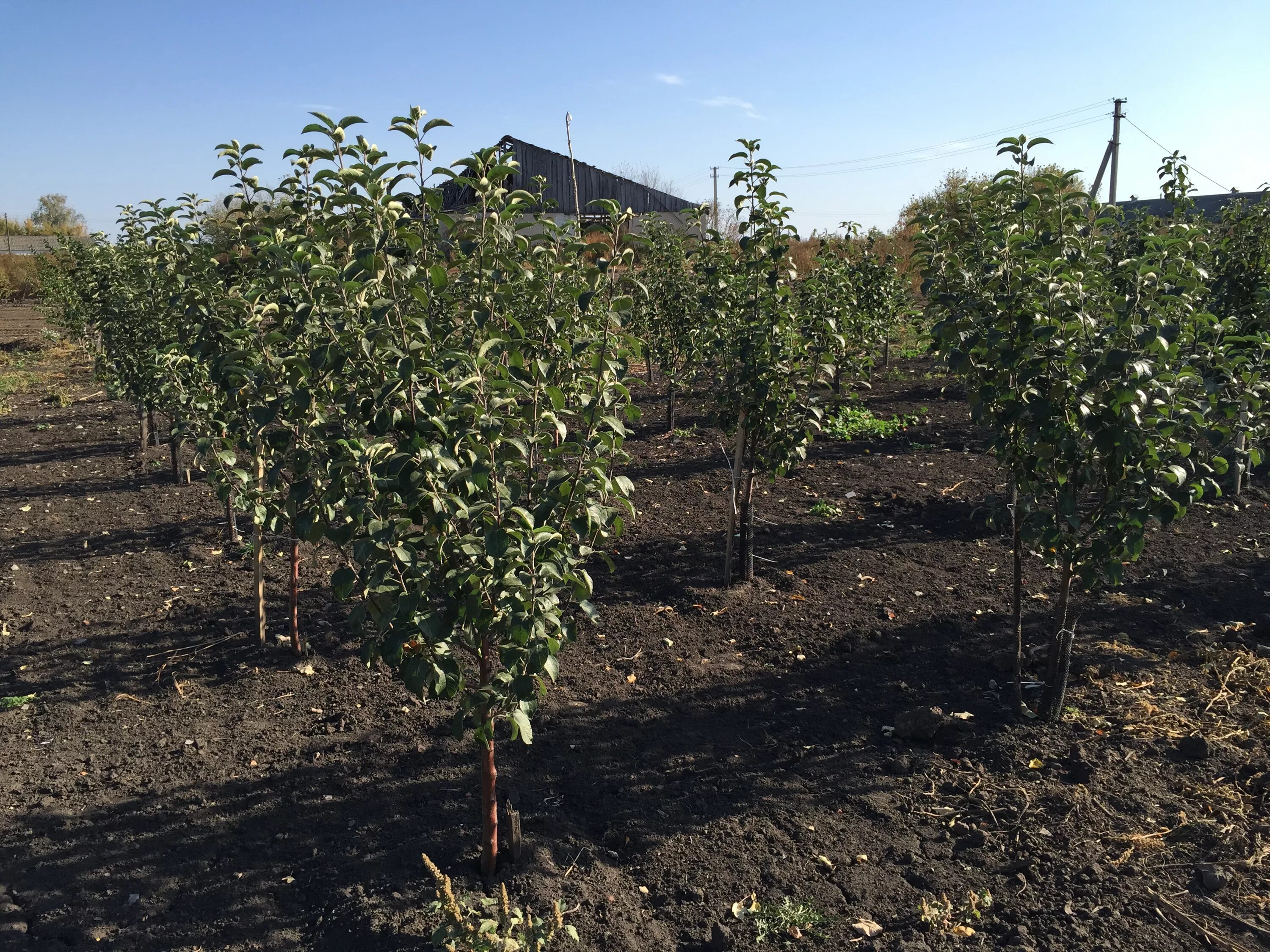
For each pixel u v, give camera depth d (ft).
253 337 12.85
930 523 25.27
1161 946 9.79
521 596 8.76
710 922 10.46
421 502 8.57
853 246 41.24
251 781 13.44
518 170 9.91
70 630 19.08
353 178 9.45
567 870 11.28
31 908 10.79
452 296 10.29
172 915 10.64
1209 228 23.70
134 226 23.22
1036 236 13.33
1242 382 15.85
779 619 19.17
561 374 10.75
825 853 11.68
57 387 53.47
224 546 24.09
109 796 13.12
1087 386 11.51
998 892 10.82
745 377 18.44
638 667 17.13
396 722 15.11
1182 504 12.40
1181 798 12.39
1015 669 15.23
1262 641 17.04
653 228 34.45
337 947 10.01
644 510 26.86
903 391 44.80
